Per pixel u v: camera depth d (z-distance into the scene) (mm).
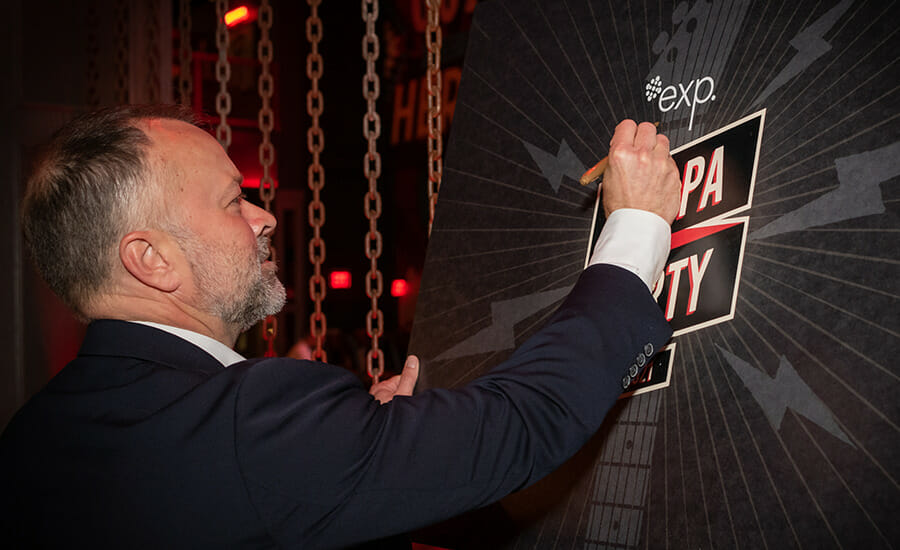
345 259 9672
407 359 1057
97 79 2865
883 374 649
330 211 9617
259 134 9031
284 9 9406
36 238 734
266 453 620
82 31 2865
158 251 724
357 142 9727
